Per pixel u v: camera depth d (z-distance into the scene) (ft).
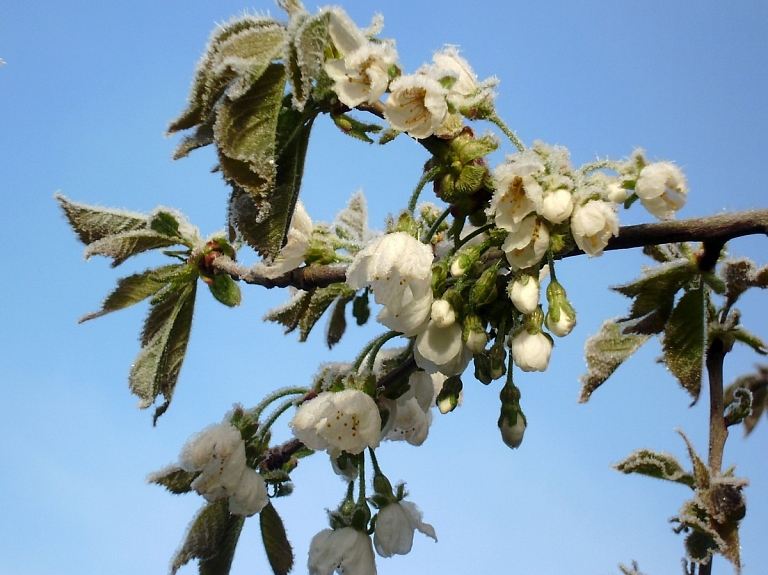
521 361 1.07
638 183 1.03
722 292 1.17
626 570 1.23
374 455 1.21
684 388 1.20
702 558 1.16
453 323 1.09
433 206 1.30
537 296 1.06
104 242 1.29
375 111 1.07
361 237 1.41
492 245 1.09
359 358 1.19
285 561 1.25
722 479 1.16
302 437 1.14
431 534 1.19
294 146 1.05
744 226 1.06
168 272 1.31
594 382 1.28
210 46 1.01
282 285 1.30
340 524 1.19
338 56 1.04
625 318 1.21
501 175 1.01
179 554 1.23
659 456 1.21
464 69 1.08
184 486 1.24
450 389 1.13
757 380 1.41
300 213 1.28
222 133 0.99
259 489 1.22
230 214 1.04
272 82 1.01
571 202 1.01
